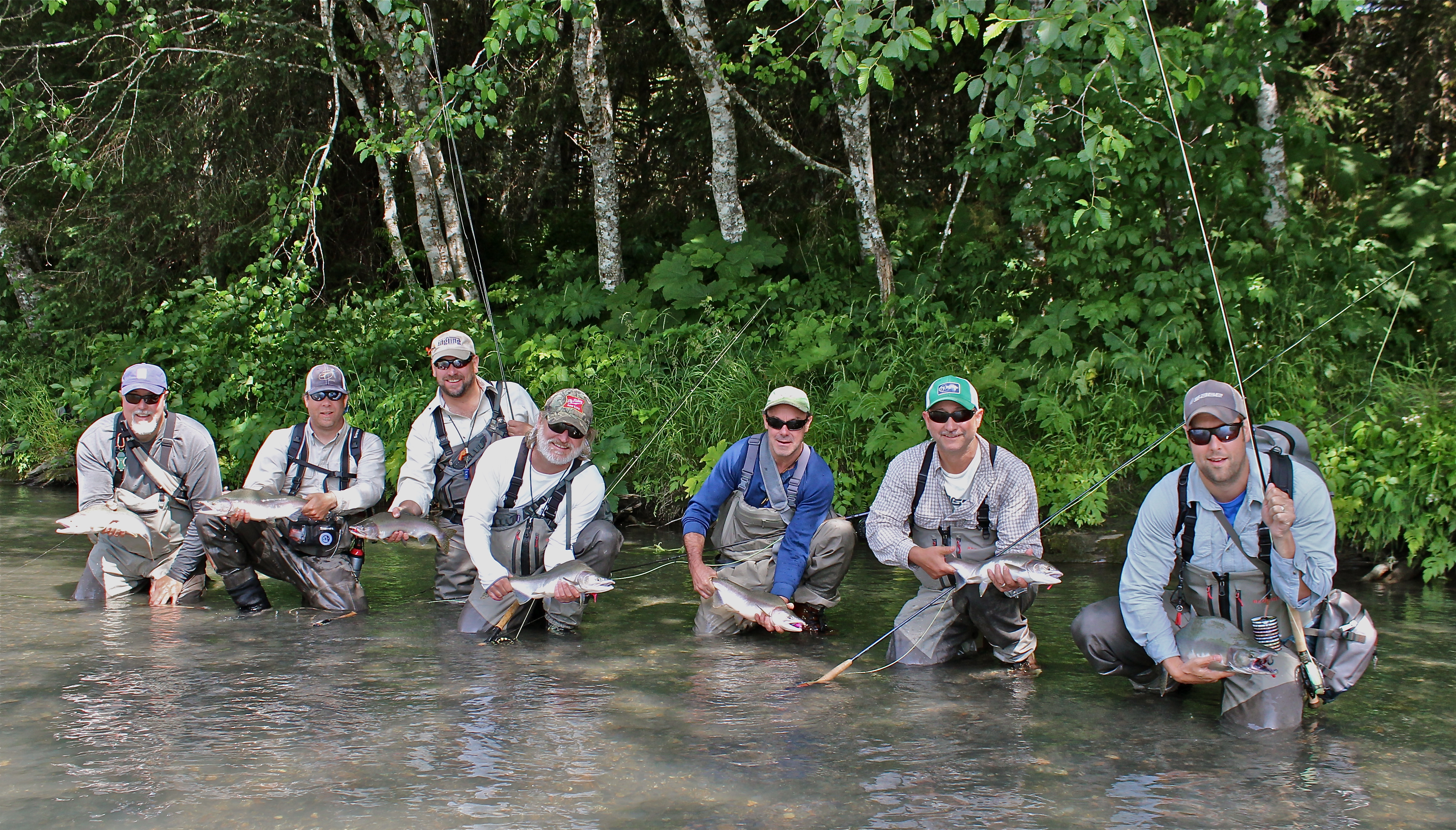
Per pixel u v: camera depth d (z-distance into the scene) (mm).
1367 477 6395
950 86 11945
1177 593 3973
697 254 10461
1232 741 3520
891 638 4953
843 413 8180
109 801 2977
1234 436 3504
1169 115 7215
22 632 4906
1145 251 7535
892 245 10961
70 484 10977
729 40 11883
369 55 11406
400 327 10672
